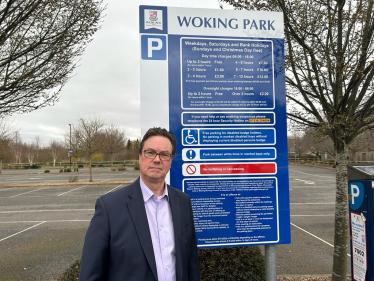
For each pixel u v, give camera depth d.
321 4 3.06
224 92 2.94
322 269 4.84
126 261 1.63
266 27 3.04
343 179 3.27
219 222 2.88
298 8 3.06
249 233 2.91
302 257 5.48
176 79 2.88
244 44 2.99
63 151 50.59
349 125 3.12
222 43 2.96
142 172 1.85
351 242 2.59
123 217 1.70
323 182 19.41
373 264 2.31
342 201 3.27
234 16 2.98
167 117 2.86
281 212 2.95
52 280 4.52
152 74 2.86
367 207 2.35
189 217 1.96
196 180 2.87
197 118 2.90
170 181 2.84
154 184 1.83
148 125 2.84
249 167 2.93
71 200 13.33
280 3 3.02
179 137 2.87
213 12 2.95
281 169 2.97
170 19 2.89
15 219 9.55
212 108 2.92
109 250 1.68
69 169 33.91
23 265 5.30
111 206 1.73
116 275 1.63
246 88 2.98
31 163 49.44
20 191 17.12
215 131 2.91
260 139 2.97
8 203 12.87
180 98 2.88
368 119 3.17
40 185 19.75
